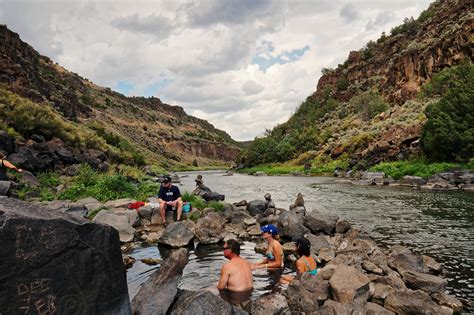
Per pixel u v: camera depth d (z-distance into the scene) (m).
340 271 5.64
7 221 2.94
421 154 34.59
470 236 9.84
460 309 5.18
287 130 103.75
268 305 4.73
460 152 29.16
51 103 52.47
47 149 20.59
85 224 3.49
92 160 24.17
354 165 43.16
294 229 9.38
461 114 30.56
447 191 20.84
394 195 19.83
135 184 21.61
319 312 4.73
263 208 12.70
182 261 4.84
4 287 2.86
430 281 5.75
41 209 3.42
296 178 42.06
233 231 10.19
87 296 3.36
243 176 55.41
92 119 91.44
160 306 4.27
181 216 11.04
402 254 6.83
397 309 4.98
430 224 11.61
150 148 128.25
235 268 5.64
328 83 126.38
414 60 69.69
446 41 60.34
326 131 72.19
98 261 3.51
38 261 3.07
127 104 191.38
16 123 22.45
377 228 11.15
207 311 4.12
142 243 8.94
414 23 106.62
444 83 51.47
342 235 9.21
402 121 46.19
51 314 3.10
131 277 6.29
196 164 145.88
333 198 19.34
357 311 4.63
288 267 7.17
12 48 48.66
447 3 81.06
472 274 6.74
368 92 91.00
